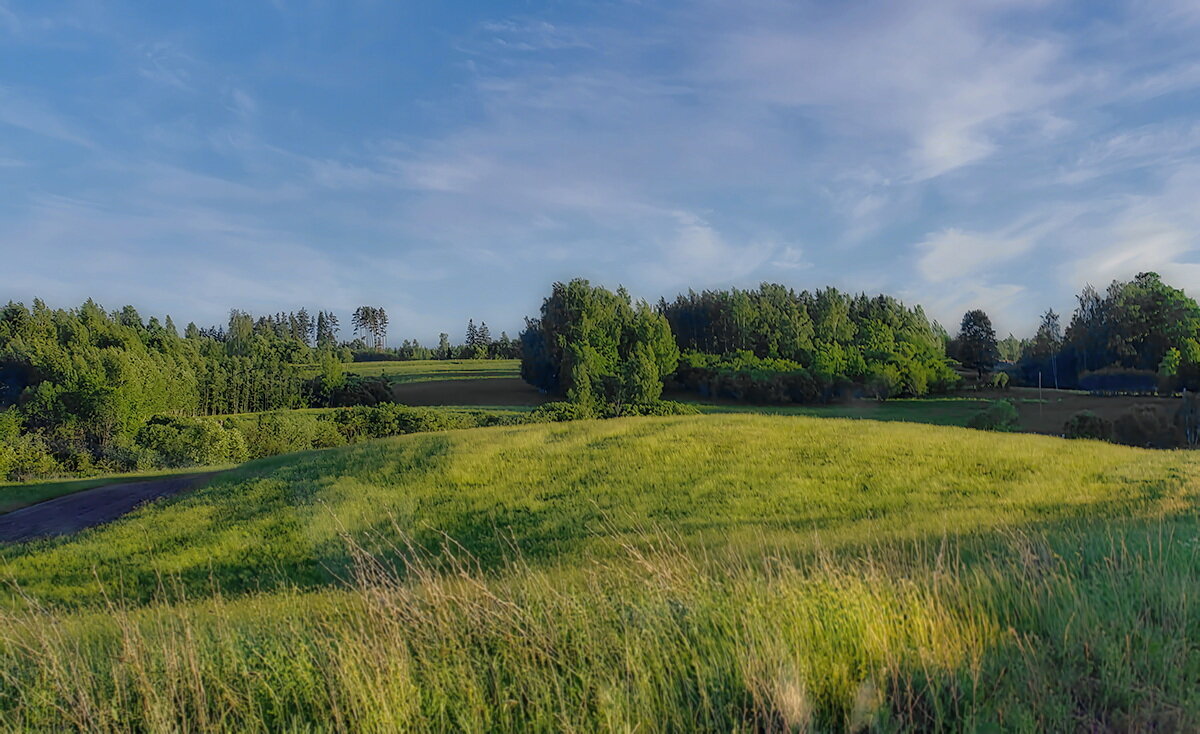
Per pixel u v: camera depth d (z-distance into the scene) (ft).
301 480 87.56
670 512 66.85
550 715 13.24
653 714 13.01
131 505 83.76
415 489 79.71
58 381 190.80
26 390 196.34
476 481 82.38
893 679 13.23
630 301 324.80
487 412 220.02
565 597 17.67
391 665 14.40
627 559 25.00
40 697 14.96
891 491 71.56
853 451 89.30
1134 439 152.46
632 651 14.87
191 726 14.32
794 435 99.81
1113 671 13.14
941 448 89.86
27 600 21.27
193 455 162.40
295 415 201.67
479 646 16.03
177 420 175.32
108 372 190.90
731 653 14.46
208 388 272.10
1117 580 18.08
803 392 250.37
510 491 77.71
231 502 79.97
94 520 77.92
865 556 25.63
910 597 16.55
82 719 14.48
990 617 16.49
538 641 15.62
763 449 91.56
